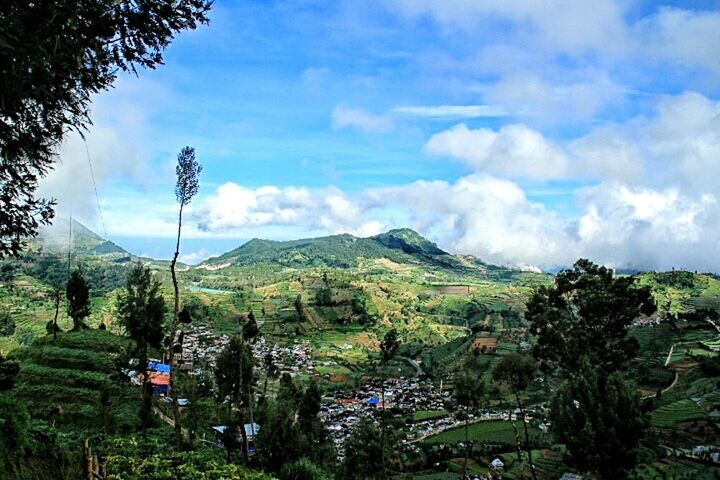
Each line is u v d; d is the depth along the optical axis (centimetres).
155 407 4488
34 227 987
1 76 703
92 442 2186
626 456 1923
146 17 875
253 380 3797
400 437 7706
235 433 3322
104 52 873
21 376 4491
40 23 705
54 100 843
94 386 4369
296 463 2669
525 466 5297
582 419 1995
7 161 909
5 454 1471
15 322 10381
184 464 1638
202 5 923
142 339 2981
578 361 2327
